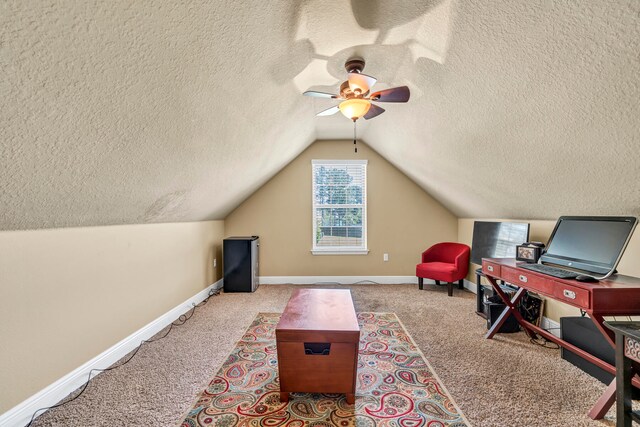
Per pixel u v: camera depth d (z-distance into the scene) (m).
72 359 1.89
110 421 1.58
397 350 2.38
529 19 1.25
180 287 3.29
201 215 3.63
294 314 1.95
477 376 2.00
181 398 1.78
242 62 1.66
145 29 1.10
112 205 2.03
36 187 1.40
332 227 4.73
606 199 1.98
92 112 1.26
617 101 1.32
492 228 3.32
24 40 0.87
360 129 4.05
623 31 1.08
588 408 1.67
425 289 4.30
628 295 1.58
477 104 1.99
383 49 1.90
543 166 2.09
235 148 2.66
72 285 1.90
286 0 1.37
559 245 2.22
